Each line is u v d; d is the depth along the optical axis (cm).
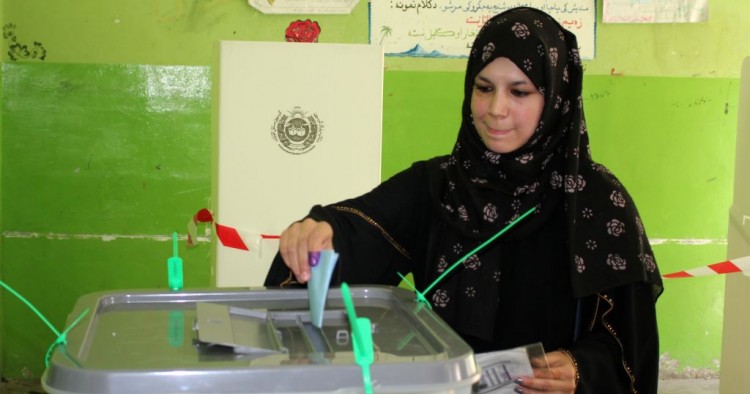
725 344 277
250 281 230
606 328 135
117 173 364
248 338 88
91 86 359
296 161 230
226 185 228
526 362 102
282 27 361
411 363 75
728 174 385
